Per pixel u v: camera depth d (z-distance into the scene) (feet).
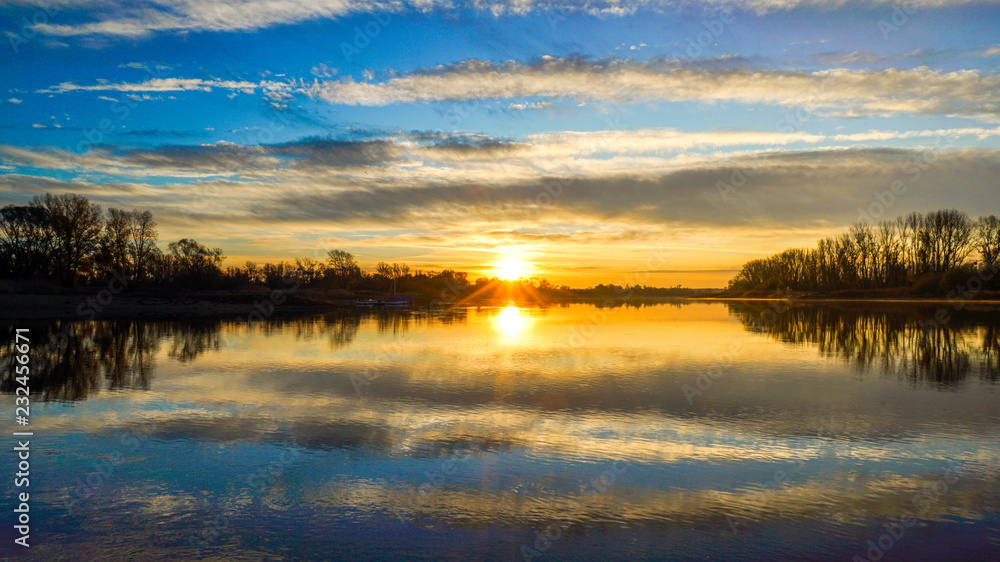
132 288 298.97
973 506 35.04
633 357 101.04
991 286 306.55
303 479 39.58
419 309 350.43
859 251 419.54
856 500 35.96
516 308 372.79
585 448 46.37
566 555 29.25
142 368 88.53
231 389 70.69
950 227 353.31
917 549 29.89
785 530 31.96
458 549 29.91
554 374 81.71
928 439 48.88
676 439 48.85
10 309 232.32
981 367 88.48
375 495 36.81
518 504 35.35
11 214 280.31
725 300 568.00
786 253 526.57
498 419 55.67
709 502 35.65
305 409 59.77
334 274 492.54
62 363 94.38
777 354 105.09
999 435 50.03
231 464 42.57
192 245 358.64
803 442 48.11
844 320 197.67
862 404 61.93
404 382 75.25
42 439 48.96
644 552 29.55
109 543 30.66
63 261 291.17
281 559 28.99
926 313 226.99
